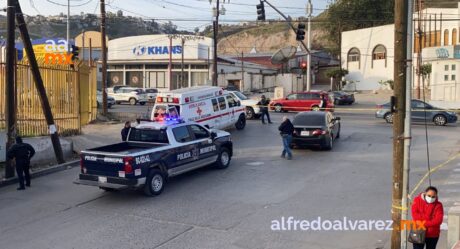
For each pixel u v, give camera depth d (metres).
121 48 62.03
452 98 39.06
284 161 16.92
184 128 14.10
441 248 8.33
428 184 13.22
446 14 49.16
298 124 19.14
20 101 17.64
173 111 21.23
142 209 11.23
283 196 12.16
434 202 7.38
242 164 16.47
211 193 12.59
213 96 23.14
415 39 49.91
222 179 14.19
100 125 25.33
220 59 62.94
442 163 16.27
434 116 27.47
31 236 9.50
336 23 77.19
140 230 9.70
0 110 16.25
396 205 8.09
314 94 33.88
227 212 10.84
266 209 11.02
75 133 21.34
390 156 17.70
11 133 14.62
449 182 13.38
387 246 8.58
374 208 10.97
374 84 57.97
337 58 78.12
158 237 9.25
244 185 13.41
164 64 61.28
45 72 19.27
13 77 14.78
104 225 10.09
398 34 7.91
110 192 13.01
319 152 18.75
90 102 27.09
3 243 9.12
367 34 58.31
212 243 8.86
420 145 20.25
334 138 20.73
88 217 10.70
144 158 12.22
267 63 74.06
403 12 7.84
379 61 57.50
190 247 8.67
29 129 18.03
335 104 44.75
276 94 41.88
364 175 14.50
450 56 38.59
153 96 46.78
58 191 13.23
